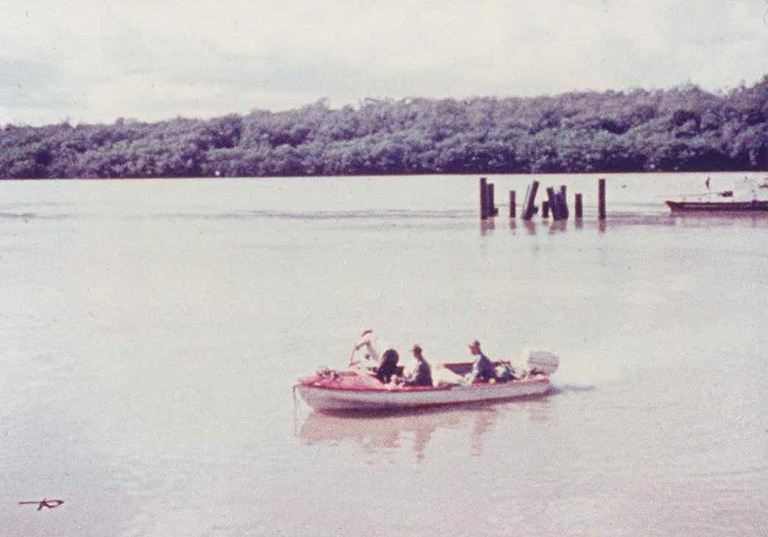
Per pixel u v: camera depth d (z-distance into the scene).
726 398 24.75
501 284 44.31
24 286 45.56
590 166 141.62
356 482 19.45
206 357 29.83
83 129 153.75
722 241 61.31
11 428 22.84
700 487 18.95
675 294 41.00
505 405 24.31
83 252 60.34
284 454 21.03
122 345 31.80
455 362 26.75
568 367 28.14
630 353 29.81
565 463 20.31
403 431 22.48
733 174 135.00
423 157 149.88
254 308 38.44
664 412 23.58
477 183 138.62
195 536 17.19
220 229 76.12
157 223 83.25
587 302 39.12
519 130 147.62
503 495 18.73
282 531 17.36
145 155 151.12
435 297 40.69
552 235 66.69
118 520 17.88
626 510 17.97
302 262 53.62
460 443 21.61
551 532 17.20
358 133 155.38
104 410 24.25
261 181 156.50
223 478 19.72
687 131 139.38
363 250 59.34
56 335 33.47
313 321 35.50
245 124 157.38
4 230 77.25
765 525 17.30
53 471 20.12
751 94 140.12
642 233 67.00
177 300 40.75
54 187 146.88
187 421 23.23
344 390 23.52
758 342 31.25
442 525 17.50
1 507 18.38
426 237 66.69
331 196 118.69
